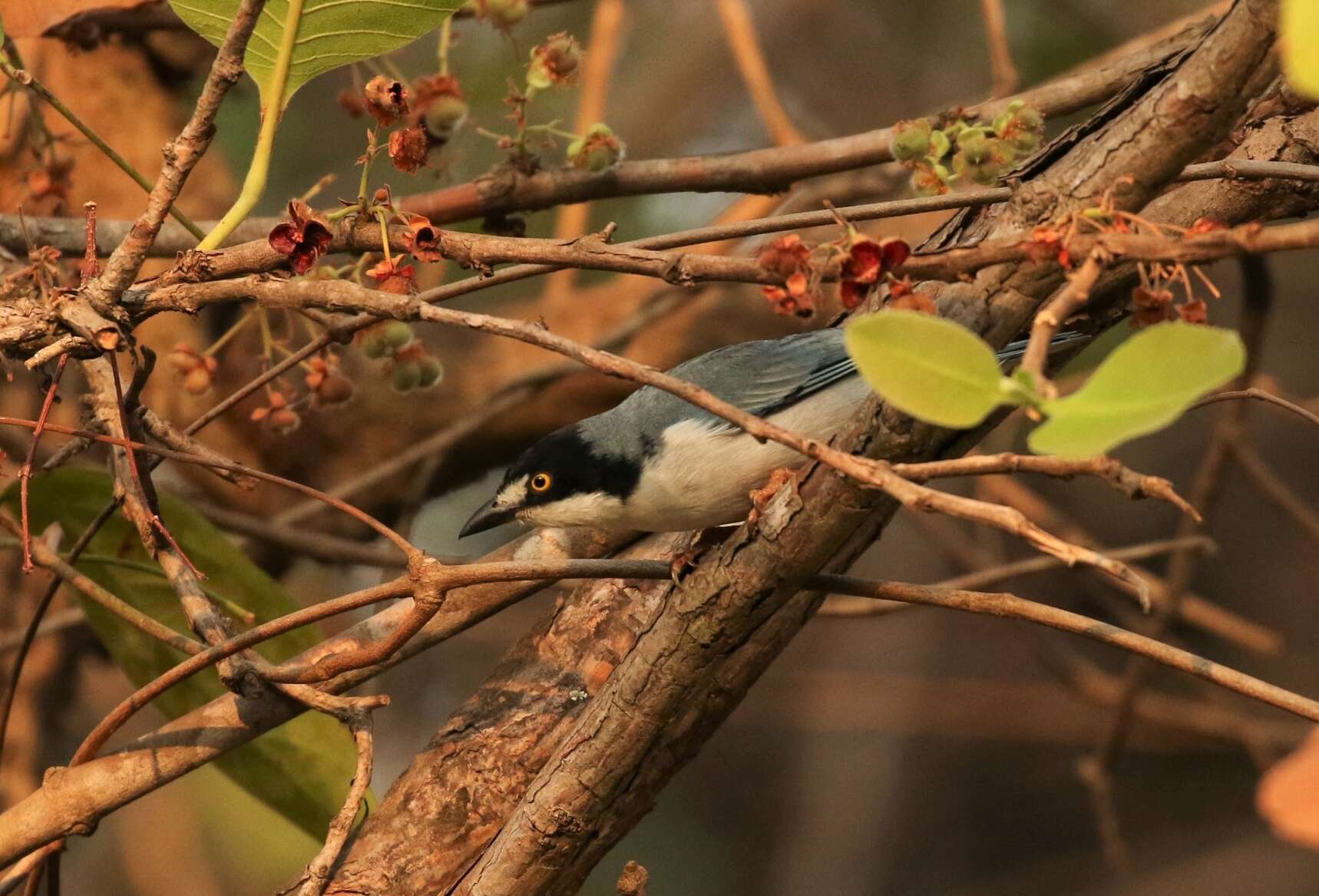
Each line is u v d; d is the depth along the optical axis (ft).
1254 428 59.98
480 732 23.65
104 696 47.47
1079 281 13.28
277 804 25.49
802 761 62.18
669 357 40.04
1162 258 13.33
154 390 35.76
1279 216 21.59
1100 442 11.12
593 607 24.58
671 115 57.06
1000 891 59.72
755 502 19.11
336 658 20.70
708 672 20.24
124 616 22.09
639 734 20.67
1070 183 16.56
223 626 21.89
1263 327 31.53
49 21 27.22
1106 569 13.12
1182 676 57.21
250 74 19.36
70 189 28.78
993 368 11.92
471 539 52.19
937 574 57.62
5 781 35.88
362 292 16.88
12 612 36.88
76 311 17.37
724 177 27.45
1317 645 57.72
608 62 38.06
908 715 57.41
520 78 45.73
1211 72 15.42
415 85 23.58
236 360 35.96
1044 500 58.75
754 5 57.41
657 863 60.95
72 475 25.45
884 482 14.02
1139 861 59.21
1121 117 16.62
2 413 35.01
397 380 24.07
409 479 38.34
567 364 35.22
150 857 46.03
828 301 37.37
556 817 21.08
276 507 37.96
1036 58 50.03
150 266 33.60
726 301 40.29
